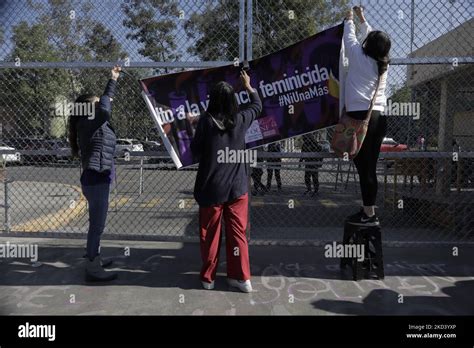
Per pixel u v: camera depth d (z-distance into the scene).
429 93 7.79
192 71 4.42
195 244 5.21
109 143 3.99
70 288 3.83
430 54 6.81
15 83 5.55
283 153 4.52
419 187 7.97
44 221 6.52
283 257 4.69
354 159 4.05
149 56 4.88
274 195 9.58
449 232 5.99
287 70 4.36
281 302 3.52
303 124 4.40
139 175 10.81
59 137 5.70
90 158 3.88
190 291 3.76
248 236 4.93
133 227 6.45
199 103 4.45
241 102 4.43
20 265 4.45
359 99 3.85
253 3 4.85
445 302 3.52
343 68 4.22
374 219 4.04
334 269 4.32
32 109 5.61
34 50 5.16
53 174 12.02
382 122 3.94
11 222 6.35
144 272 4.25
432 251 4.92
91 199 3.92
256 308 3.40
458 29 6.05
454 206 6.02
